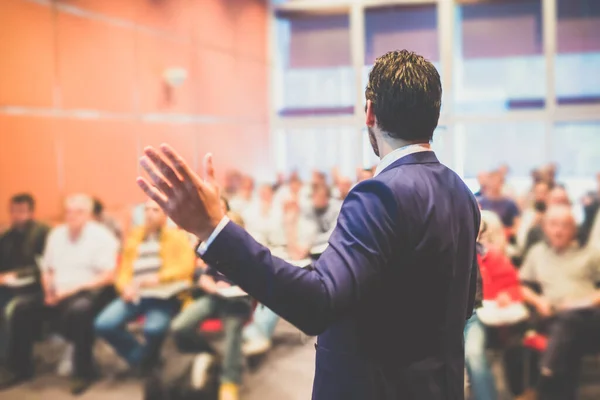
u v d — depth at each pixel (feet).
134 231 11.88
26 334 12.51
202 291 10.02
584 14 29.43
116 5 18.42
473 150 30.55
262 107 29.89
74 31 16.53
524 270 11.04
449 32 30.14
